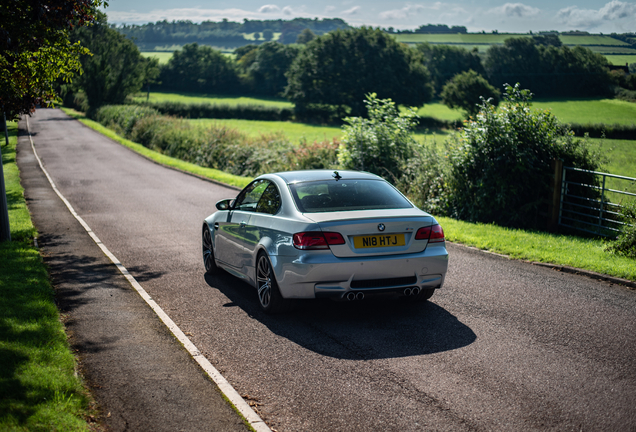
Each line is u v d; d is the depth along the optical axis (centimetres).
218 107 9225
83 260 877
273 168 2306
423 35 18925
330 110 9194
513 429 340
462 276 750
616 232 1090
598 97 10338
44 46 1035
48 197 1716
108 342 501
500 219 1251
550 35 12925
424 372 431
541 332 521
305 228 532
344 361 458
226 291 694
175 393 392
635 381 408
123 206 1532
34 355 433
